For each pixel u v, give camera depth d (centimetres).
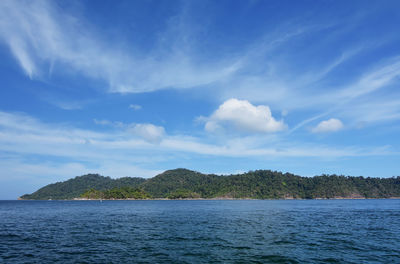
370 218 6281
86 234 3784
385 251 2592
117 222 5550
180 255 2433
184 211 9575
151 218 6544
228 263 2162
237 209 10875
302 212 8650
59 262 2202
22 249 2722
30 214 8344
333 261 2220
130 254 2481
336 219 6031
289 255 2428
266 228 4388
